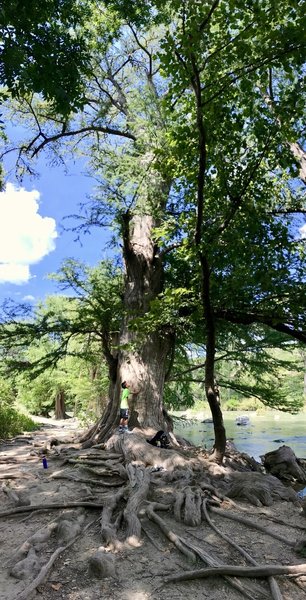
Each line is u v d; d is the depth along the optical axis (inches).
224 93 272.7
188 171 332.2
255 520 249.8
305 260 375.6
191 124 309.3
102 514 240.2
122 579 174.6
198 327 522.9
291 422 1408.7
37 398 1518.2
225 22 237.9
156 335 511.5
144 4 350.3
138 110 481.1
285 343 633.0
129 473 315.0
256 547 209.5
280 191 442.3
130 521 224.2
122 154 532.1
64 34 224.5
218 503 274.2
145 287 530.3
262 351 655.8
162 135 441.7
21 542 211.5
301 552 202.7
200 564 187.9
